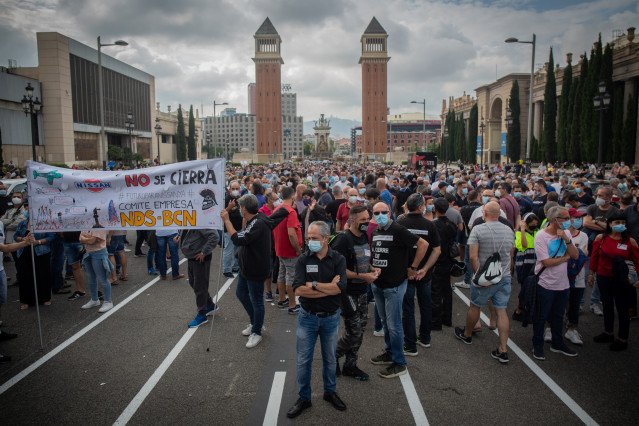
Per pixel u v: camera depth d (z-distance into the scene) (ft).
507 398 14.80
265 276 18.93
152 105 239.30
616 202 32.19
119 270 32.53
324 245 13.84
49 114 151.02
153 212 20.26
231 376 16.43
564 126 131.23
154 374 16.57
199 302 21.84
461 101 265.13
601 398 14.78
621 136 106.83
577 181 36.73
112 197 20.33
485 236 17.95
